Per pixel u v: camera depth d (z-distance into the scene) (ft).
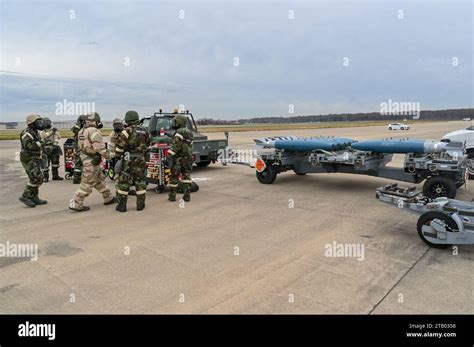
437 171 21.33
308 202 22.58
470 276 11.76
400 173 23.17
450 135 31.48
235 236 16.15
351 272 12.17
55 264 13.12
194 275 12.09
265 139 29.07
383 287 11.05
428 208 14.62
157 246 14.93
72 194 26.21
